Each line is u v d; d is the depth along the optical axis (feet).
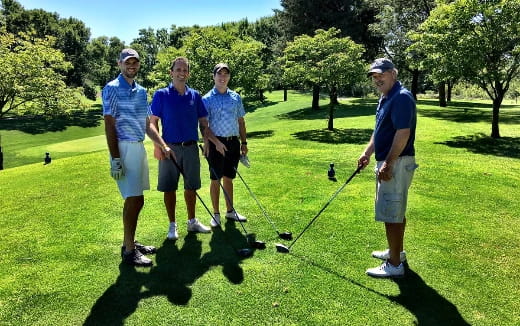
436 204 19.80
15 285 12.20
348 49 52.26
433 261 13.62
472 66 39.93
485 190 22.30
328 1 94.12
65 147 70.03
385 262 12.84
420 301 11.25
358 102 103.04
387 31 87.15
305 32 94.43
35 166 35.27
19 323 10.41
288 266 13.19
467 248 14.66
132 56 12.64
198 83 60.08
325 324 10.27
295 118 80.79
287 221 17.33
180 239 15.43
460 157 32.40
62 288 11.98
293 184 23.53
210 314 10.68
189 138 15.29
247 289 11.82
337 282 12.21
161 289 11.85
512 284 12.17
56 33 175.42
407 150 11.94
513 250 14.52
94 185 24.71
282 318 10.52
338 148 38.40
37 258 14.03
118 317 10.57
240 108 17.53
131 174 13.08
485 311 10.82
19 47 71.56
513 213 18.49
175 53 62.80
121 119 12.83
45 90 72.02
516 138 42.19
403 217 12.28
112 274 12.77
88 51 192.95
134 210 13.29
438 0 43.16
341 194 21.36
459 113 68.44
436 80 43.88
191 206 15.92
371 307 10.96
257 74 62.59
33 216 18.81
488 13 37.86
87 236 15.96
